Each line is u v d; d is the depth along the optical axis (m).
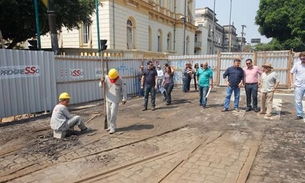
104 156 4.67
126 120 7.45
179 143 5.32
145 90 8.94
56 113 5.68
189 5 39.84
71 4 14.03
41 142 5.46
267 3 30.62
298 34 27.52
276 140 5.39
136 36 23.81
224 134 5.86
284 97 11.67
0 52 7.13
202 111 8.54
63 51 16.02
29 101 8.00
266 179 3.69
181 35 36.09
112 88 5.99
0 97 7.17
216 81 17.34
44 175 3.95
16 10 11.63
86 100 10.59
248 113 8.02
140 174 3.95
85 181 3.75
